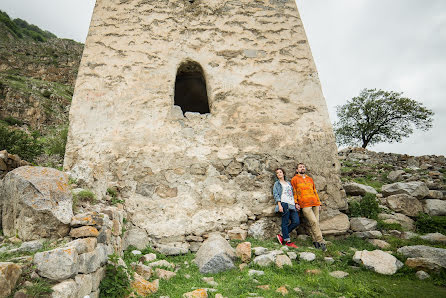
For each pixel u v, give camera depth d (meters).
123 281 2.63
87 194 3.31
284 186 4.57
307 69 5.41
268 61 5.36
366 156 11.43
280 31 5.53
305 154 5.00
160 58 5.12
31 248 2.32
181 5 5.42
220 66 5.23
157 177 4.57
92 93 4.84
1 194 2.86
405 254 3.78
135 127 4.77
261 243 4.18
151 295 2.71
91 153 4.58
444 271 3.33
